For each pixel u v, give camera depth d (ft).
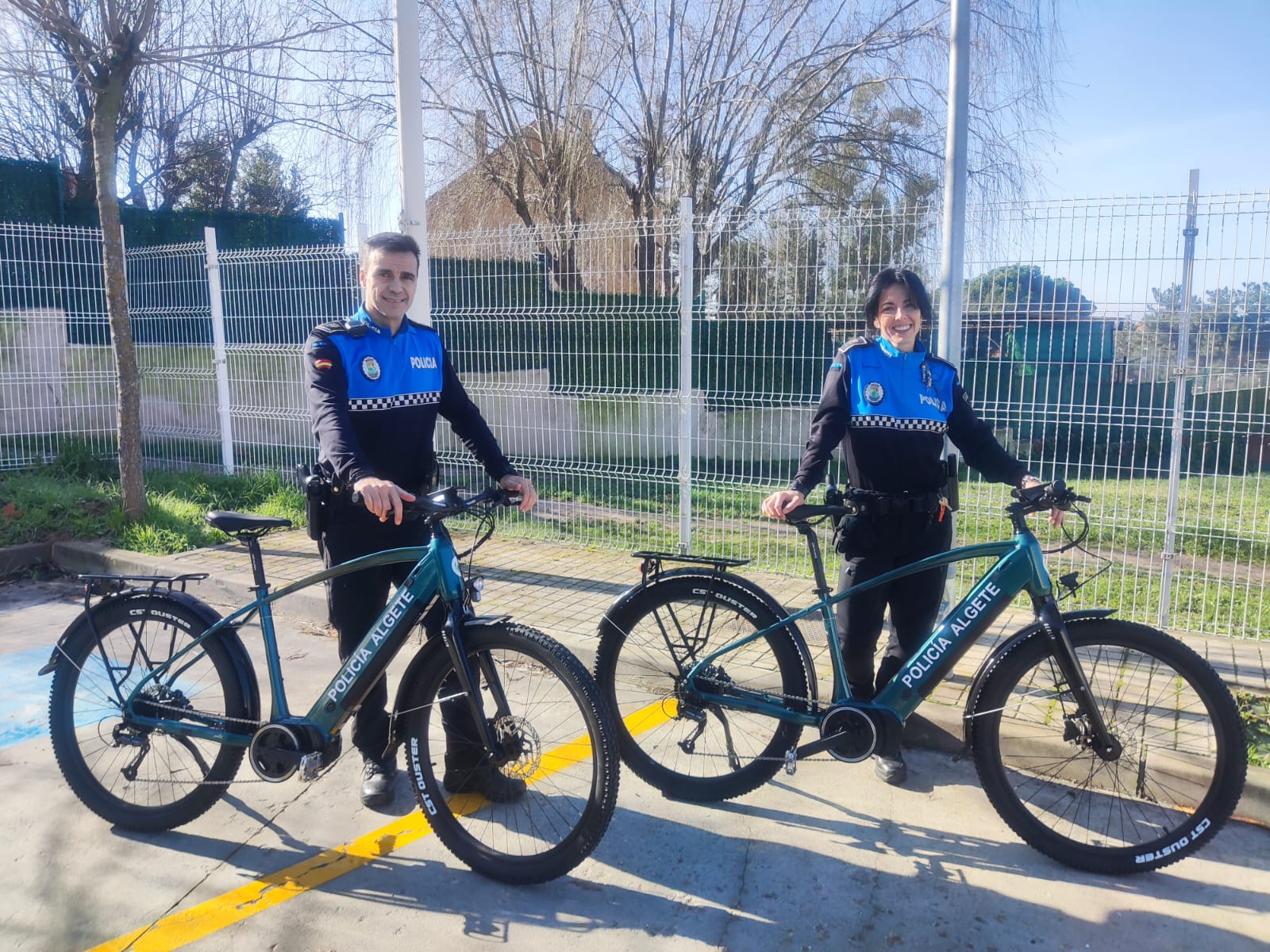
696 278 19.53
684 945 8.66
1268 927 8.86
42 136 52.34
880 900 9.30
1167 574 16.19
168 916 9.05
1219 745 9.37
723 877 9.73
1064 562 20.38
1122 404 16.12
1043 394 16.51
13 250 27.96
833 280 17.97
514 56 43.01
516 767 10.18
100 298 30.04
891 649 11.46
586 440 21.65
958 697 13.19
